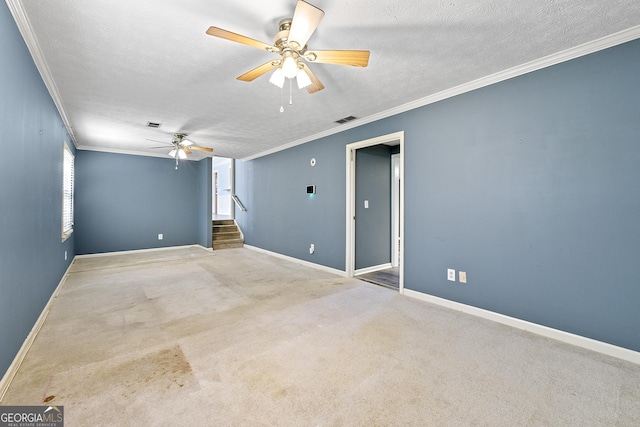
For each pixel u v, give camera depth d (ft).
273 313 9.29
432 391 5.43
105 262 17.43
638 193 6.46
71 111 11.70
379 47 7.13
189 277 13.89
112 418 4.67
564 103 7.46
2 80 5.41
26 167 7.02
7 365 5.69
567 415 4.83
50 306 9.77
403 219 11.32
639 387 5.57
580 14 5.89
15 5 5.56
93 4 5.57
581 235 7.22
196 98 10.41
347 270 14.15
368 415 4.81
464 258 9.50
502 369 6.16
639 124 6.44
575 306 7.30
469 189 9.36
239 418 4.72
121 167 20.59
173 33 6.56
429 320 8.76
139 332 7.85
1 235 5.43
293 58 6.14
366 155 15.21
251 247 22.99
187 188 23.84
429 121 10.44
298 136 16.16
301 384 5.62
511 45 7.06
